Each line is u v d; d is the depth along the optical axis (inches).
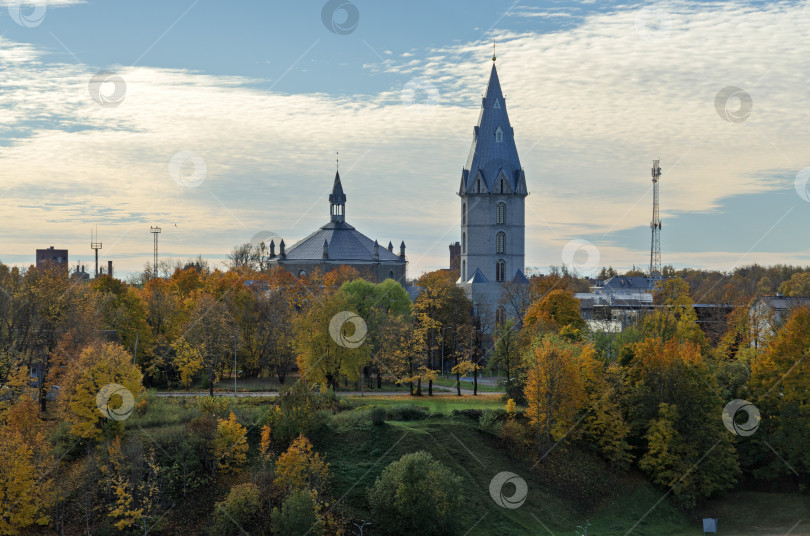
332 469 2876.5
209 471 2768.2
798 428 3250.5
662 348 3501.5
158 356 4106.8
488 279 7436.0
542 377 3218.5
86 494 2549.2
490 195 7401.6
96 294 3961.6
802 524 2933.1
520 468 3073.3
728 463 3149.6
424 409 3452.3
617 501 3036.4
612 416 3270.2
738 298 5639.8
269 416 3048.7
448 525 2650.1
